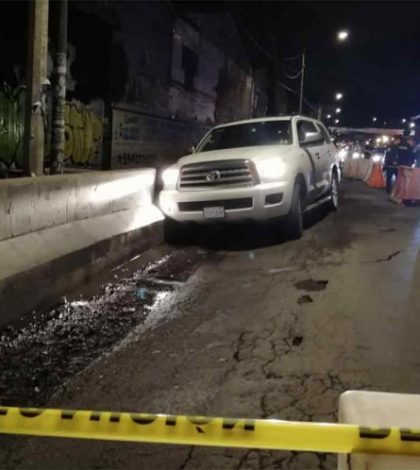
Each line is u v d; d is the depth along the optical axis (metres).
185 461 2.81
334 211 11.74
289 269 6.79
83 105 12.87
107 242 6.73
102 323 4.89
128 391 3.60
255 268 6.91
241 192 7.81
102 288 6.02
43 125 7.11
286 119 9.59
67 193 6.23
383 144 33.03
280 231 8.47
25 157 7.05
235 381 3.71
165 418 1.61
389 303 5.34
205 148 9.73
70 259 5.79
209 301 5.56
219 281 6.33
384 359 4.02
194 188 8.11
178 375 3.83
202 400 3.46
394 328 4.66
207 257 7.65
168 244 8.57
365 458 1.49
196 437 1.58
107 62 13.77
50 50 11.09
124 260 7.20
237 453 2.87
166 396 3.52
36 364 4.00
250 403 3.39
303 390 3.55
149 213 8.39
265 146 8.77
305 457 2.82
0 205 5.01
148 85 16.55
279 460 2.80
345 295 5.62
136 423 1.61
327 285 6.01
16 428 1.62
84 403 3.44
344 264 6.93
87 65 12.95
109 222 7.13
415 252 7.52
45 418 1.63
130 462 2.82
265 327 4.76
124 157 15.11
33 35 6.89
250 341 4.45
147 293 5.84
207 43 22.42
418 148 14.66
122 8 14.26
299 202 8.56
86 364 4.02
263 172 7.89
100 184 7.04
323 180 10.20
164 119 17.97
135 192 8.16
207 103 23.23
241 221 8.06
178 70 19.25
